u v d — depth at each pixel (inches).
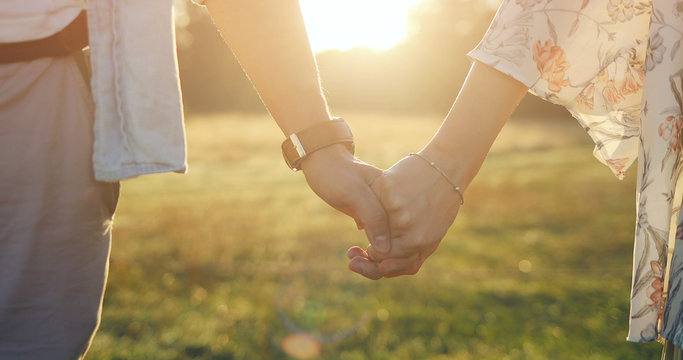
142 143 34.0
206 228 287.6
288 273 217.2
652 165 39.6
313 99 44.9
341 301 186.1
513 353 145.5
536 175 514.0
